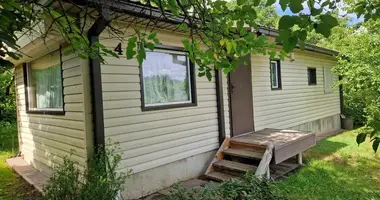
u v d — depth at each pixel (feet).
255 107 20.76
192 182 14.78
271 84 22.84
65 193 10.18
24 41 14.02
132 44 5.68
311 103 28.68
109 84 12.26
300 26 3.88
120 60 12.64
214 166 15.83
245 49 6.95
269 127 22.27
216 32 6.60
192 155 15.67
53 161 15.31
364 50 21.81
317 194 12.68
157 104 14.40
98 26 10.61
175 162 14.78
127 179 12.65
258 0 5.40
